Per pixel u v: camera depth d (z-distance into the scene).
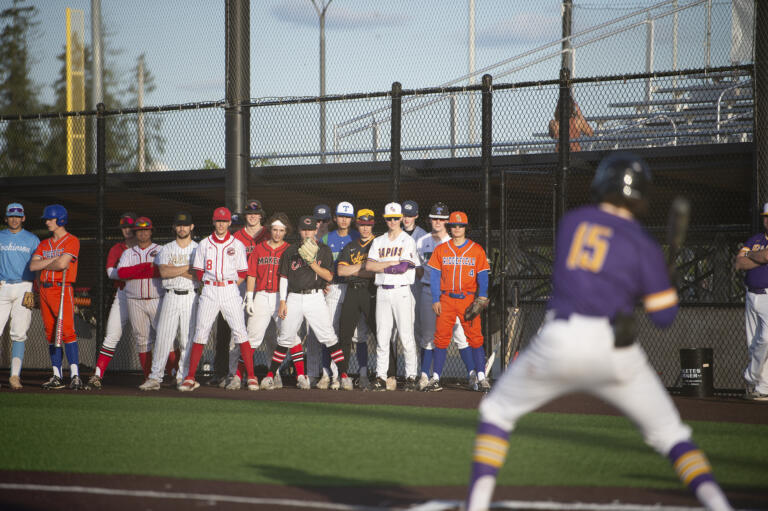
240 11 40.94
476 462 12.16
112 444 20.30
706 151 36.59
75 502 14.51
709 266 48.25
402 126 43.50
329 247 33.56
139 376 40.78
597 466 17.59
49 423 23.77
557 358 11.33
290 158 45.62
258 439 21.02
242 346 33.03
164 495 15.01
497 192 46.56
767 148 33.44
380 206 53.75
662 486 15.62
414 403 28.78
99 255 40.97
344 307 33.62
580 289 11.38
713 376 35.25
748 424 24.38
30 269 32.78
